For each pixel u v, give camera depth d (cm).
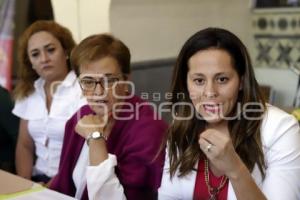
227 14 364
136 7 304
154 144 142
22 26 349
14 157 225
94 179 133
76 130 144
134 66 293
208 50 115
